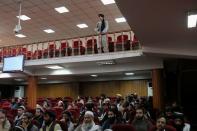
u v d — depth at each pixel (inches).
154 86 392.8
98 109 353.7
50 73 487.5
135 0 177.9
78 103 426.9
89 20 524.1
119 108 323.9
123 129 199.9
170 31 245.1
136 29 239.3
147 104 365.4
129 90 574.6
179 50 299.1
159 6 186.9
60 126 207.8
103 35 409.1
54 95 664.4
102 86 605.3
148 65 399.9
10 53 528.1
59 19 520.7
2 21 534.3
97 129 181.2
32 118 248.2
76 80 623.2
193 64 349.4
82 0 433.1
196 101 341.1
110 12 479.8
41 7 463.8
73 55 434.9
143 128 211.2
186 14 199.8
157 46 303.9
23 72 475.8
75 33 608.7
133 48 379.2
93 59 401.7
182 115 229.1
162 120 188.1
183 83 350.6
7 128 210.8
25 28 577.0
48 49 466.9
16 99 541.3
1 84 722.2
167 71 495.8
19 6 458.9
